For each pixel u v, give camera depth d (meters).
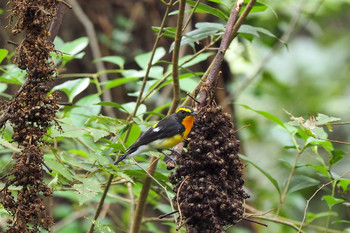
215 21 14.84
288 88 19.38
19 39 12.69
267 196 14.87
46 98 6.45
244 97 19.05
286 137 14.98
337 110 19.00
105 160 7.48
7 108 6.49
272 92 19.14
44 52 6.48
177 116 9.46
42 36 6.50
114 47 15.99
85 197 6.75
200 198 6.50
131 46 16.17
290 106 19.23
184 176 6.93
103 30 16.14
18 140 6.45
